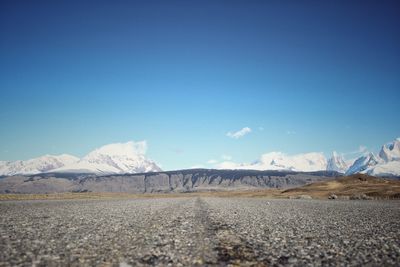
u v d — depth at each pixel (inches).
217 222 1429.6
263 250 821.2
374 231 1187.3
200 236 1016.9
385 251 823.7
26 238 914.1
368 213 2042.3
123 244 858.8
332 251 817.5
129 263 671.8
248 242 927.7
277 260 722.2
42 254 724.7
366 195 5502.0
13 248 775.1
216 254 767.1
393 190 5664.4
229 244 892.0
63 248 791.1
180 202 3663.9
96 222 1339.8
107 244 853.2
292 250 824.9
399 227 1314.0
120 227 1190.3
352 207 2726.4
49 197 4953.3
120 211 2004.2
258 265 679.1
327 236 1056.8
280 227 1277.1
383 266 681.6
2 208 2097.7
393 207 2733.8
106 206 2578.7
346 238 1021.8
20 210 1943.9
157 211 2058.3
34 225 1203.9
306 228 1254.9
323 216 1801.2
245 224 1369.3
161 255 743.7
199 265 670.5
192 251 792.3
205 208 2466.8
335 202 3850.9
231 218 1630.2
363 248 859.4
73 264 653.3
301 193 7126.0
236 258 733.3
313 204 3289.9
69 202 3253.0
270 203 3518.7
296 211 2201.0
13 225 1189.7
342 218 1683.1
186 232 1097.4
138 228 1173.7
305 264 692.1
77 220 1408.7
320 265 685.3
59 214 1704.0
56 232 1039.6
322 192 6963.6
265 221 1499.8
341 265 685.9
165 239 948.6
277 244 903.1
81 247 808.3
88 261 677.9
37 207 2265.0
